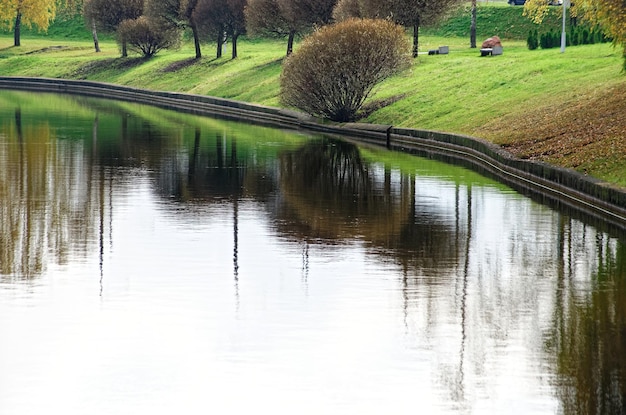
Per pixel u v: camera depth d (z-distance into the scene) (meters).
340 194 30.34
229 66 84.25
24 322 16.58
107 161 38.34
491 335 15.87
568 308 17.45
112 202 28.67
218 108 69.44
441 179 33.66
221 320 16.69
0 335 15.87
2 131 50.34
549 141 36.91
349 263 20.89
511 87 51.00
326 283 19.17
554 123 39.47
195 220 25.91
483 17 92.44
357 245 22.72
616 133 33.78
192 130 52.72
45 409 12.96
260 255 21.64
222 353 15.02
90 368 14.39
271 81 72.12
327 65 53.72
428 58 66.94
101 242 23.02
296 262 20.97
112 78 95.06
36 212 26.97
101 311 17.23
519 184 32.50
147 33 98.94
